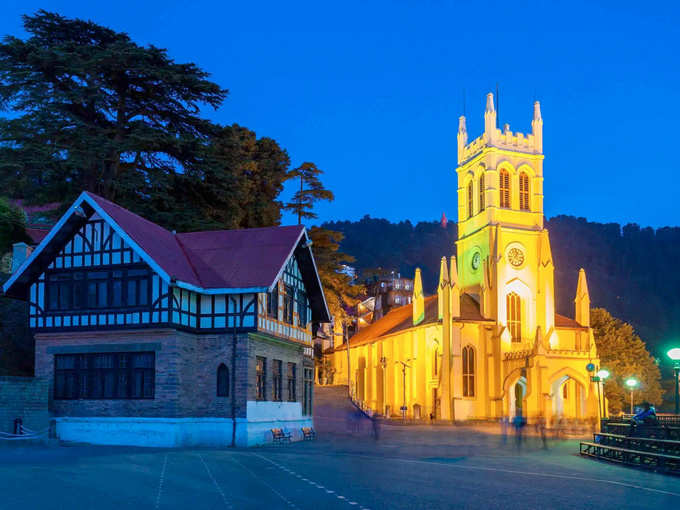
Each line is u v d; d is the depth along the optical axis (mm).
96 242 34312
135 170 46188
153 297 33000
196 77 47094
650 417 27844
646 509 14820
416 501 15734
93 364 34000
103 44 47656
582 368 77562
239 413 33906
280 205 71562
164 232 38281
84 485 16922
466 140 101438
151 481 18266
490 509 14680
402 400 96188
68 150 42750
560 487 18469
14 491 15586
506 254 90250
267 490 17344
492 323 87188
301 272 42000
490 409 85188
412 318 100750
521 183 93438
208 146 48219
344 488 17875
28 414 31969
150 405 32906
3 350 38594
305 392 45062
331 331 118875
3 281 45500
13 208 51750
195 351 34625
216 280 35000
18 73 42344
